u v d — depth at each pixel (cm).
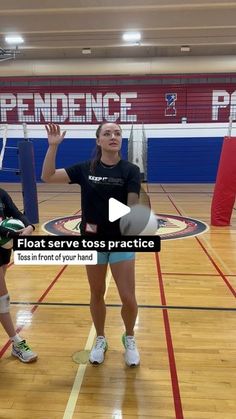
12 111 1795
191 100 1742
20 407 243
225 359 299
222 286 462
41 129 1748
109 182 259
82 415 235
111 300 416
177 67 1628
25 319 371
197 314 381
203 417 233
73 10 1169
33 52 1705
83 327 353
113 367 288
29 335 338
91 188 262
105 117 1772
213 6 1182
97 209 262
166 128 1728
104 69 1644
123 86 1748
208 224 843
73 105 1773
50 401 249
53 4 1105
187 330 347
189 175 1756
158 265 548
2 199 294
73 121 1780
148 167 1759
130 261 271
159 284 470
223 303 409
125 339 295
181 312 386
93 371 283
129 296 274
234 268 532
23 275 505
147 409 240
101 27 1270
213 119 1742
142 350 312
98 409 240
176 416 234
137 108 1761
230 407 242
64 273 514
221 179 812
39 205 1120
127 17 1257
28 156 818
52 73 1658
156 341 327
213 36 1415
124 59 1641
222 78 1730
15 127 1755
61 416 234
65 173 269
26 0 1109
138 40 1454
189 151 1738
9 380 272
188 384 266
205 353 307
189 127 1720
